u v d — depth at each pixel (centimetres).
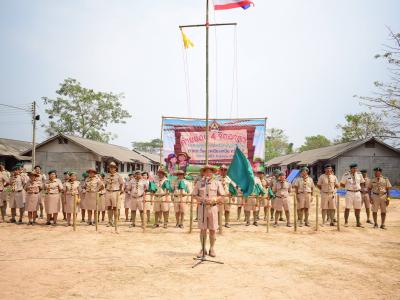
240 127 1530
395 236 1047
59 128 4834
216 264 689
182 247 853
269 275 616
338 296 512
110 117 5081
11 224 1205
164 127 1527
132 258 730
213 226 727
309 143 7531
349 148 3181
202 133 1536
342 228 1188
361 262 723
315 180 3847
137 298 489
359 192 1241
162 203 1175
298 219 1412
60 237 962
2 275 598
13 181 1226
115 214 1077
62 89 4778
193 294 510
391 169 3262
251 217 1553
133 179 1227
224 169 1255
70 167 3014
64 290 521
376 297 510
